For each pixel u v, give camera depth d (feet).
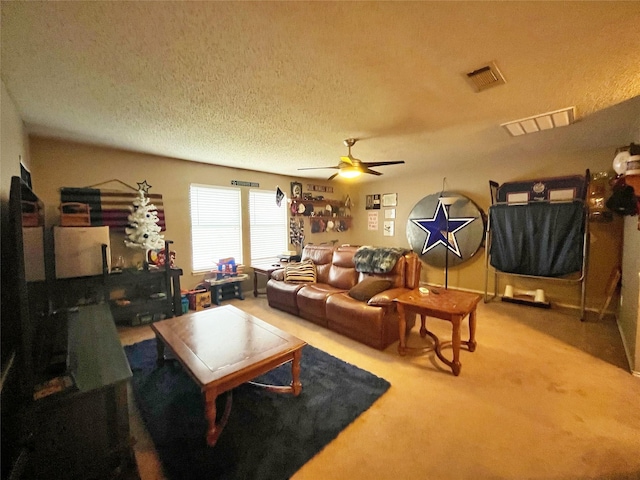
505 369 7.83
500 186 14.43
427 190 17.72
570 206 11.99
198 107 7.53
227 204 15.55
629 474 4.65
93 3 3.87
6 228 5.49
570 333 10.19
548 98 7.11
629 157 8.23
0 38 4.55
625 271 10.27
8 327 4.64
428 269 17.51
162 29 4.48
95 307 8.34
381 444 5.31
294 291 12.18
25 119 8.12
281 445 5.27
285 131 9.54
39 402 3.89
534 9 4.11
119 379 4.39
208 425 5.22
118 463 4.54
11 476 3.56
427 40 4.85
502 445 5.26
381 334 9.01
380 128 9.32
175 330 7.22
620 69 5.75
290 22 4.36
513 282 14.49
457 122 8.79
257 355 5.94
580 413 6.07
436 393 6.82
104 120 8.37
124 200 11.71
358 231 21.72
